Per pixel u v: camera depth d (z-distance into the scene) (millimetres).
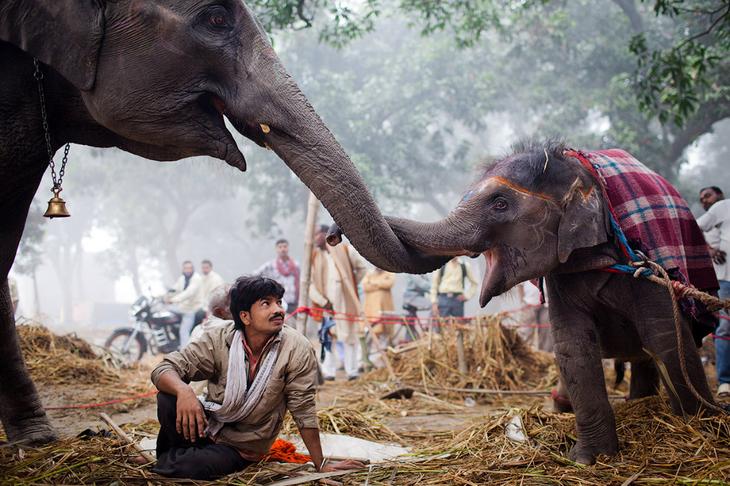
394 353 8516
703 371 3807
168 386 3510
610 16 21625
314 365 3697
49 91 3639
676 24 20391
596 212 3732
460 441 4203
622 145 19266
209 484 3412
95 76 3400
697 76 9344
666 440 3684
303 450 4359
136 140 3555
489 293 3791
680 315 3752
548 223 3742
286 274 9609
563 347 3881
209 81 3457
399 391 6898
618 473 3422
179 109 3441
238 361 3605
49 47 3369
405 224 3695
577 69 22359
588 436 3766
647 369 4789
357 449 4332
